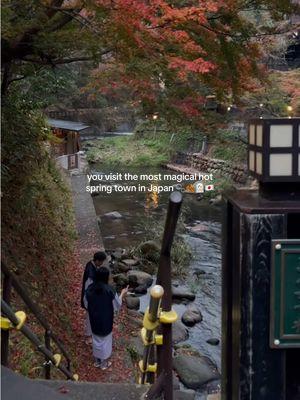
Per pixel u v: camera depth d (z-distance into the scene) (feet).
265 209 5.03
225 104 18.83
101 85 15.75
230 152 70.69
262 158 5.18
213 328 26.81
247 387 5.19
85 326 20.40
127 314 25.80
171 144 91.04
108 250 39.11
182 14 12.34
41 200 26.96
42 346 8.87
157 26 13.12
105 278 17.89
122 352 19.74
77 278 26.35
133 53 13.66
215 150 75.56
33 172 25.80
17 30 15.10
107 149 95.86
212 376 21.33
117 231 46.52
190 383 20.76
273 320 5.08
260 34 18.38
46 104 29.43
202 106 16.81
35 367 13.46
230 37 17.84
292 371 5.46
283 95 36.96
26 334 7.72
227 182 63.05
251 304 5.10
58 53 17.60
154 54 13.75
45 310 18.54
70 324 20.43
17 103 25.08
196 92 16.99
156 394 6.06
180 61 13.01
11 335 14.14
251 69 17.92
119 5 11.96
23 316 7.15
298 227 5.23
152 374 8.73
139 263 35.94
